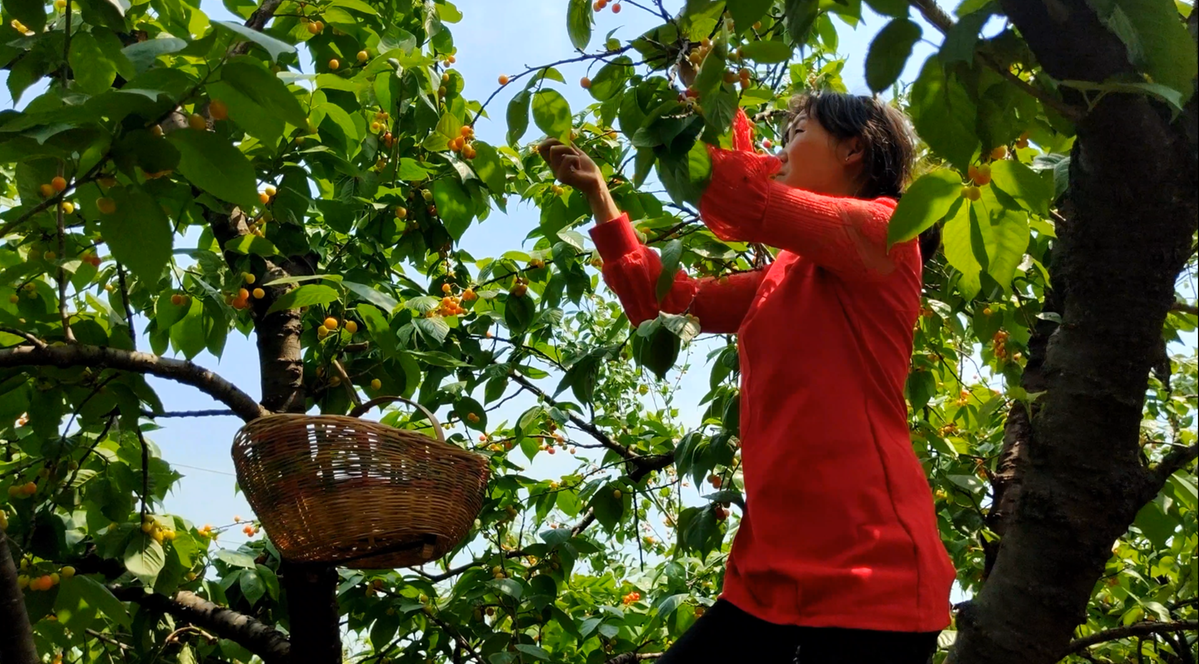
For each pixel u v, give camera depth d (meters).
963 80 1.36
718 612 1.92
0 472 2.87
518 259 3.38
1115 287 1.68
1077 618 1.78
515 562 3.63
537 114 2.14
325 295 2.43
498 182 2.73
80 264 2.46
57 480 2.63
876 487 1.75
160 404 2.50
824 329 1.86
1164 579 4.21
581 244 2.95
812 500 1.76
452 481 2.12
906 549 1.71
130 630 2.90
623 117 1.74
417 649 3.29
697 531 2.67
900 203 1.53
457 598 3.40
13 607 1.90
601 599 4.38
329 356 2.91
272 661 2.83
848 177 2.11
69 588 2.50
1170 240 1.64
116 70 2.07
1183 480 2.66
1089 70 1.42
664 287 2.02
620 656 3.44
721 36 1.55
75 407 2.50
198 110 2.41
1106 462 1.76
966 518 3.29
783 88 3.59
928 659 1.69
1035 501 1.81
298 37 3.02
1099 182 1.63
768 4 1.31
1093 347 1.73
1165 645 3.99
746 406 1.96
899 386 1.88
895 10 1.29
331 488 2.02
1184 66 1.30
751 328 1.98
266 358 2.89
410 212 3.32
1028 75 1.61
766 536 1.81
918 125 1.43
